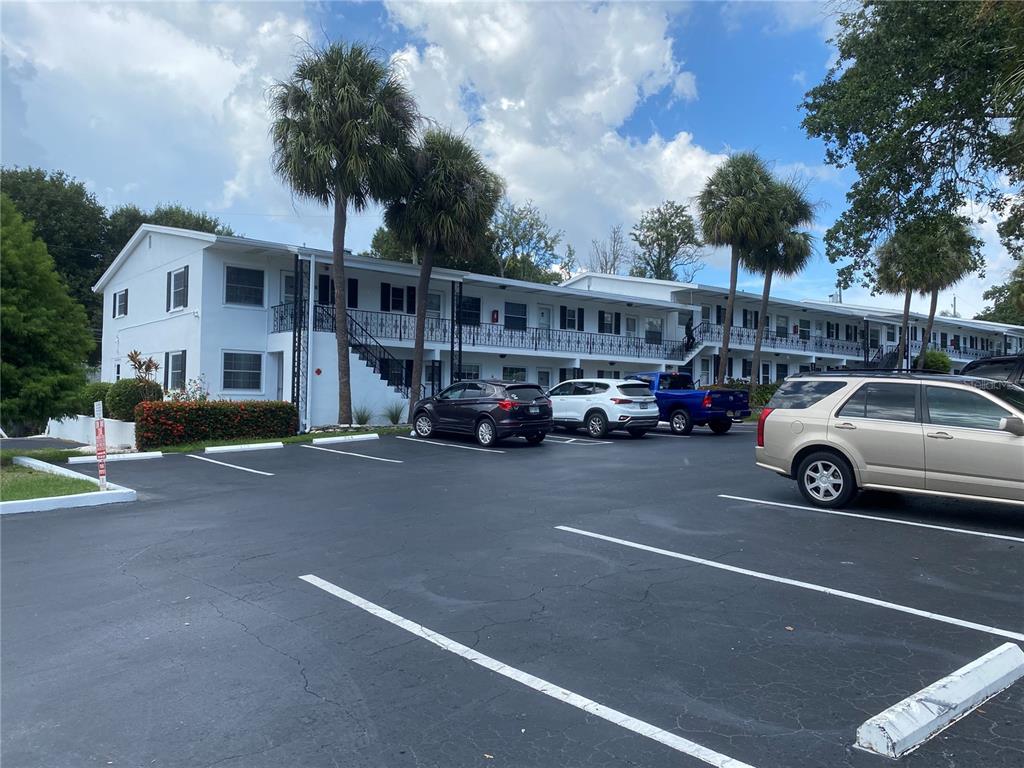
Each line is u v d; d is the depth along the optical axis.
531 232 52.41
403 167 20.50
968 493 8.19
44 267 14.23
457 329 28.03
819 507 9.29
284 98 19.62
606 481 11.80
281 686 4.18
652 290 39.00
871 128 13.52
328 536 7.91
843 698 3.96
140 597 5.85
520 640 4.84
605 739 3.55
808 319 47.06
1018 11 9.74
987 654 4.31
